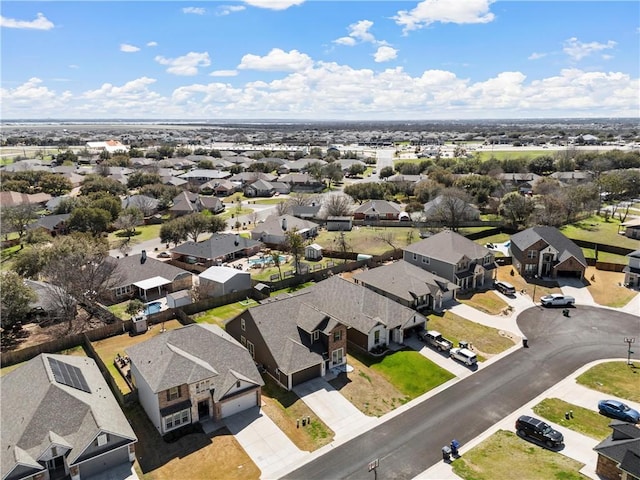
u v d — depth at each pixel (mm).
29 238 94062
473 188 129375
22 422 32438
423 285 59531
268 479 31562
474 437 35906
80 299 58531
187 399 37000
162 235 94312
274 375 43375
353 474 32000
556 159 189000
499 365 46562
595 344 50781
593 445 34500
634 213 114562
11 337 55094
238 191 167500
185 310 59312
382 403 40469
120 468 32594
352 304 52500
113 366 46688
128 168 193750
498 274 72688
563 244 73375
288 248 85812
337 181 178125
